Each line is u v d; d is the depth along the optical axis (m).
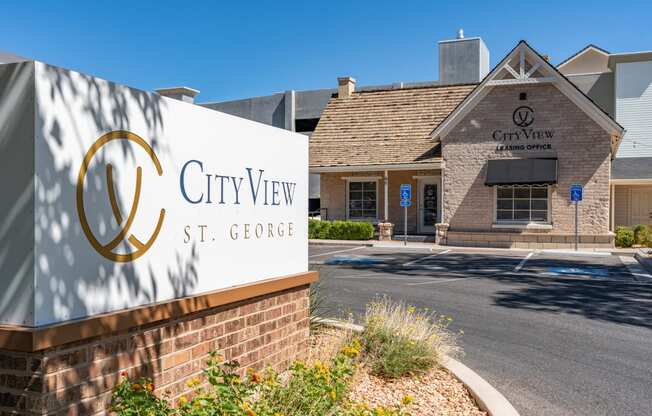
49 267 3.37
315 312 7.72
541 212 22.86
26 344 3.19
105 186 3.76
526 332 8.53
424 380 5.80
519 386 6.06
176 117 4.38
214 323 4.70
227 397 3.44
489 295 11.70
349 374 4.80
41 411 3.26
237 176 5.08
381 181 26.16
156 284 4.17
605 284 13.34
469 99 23.20
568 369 6.70
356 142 26.89
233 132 5.02
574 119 22.25
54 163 3.40
